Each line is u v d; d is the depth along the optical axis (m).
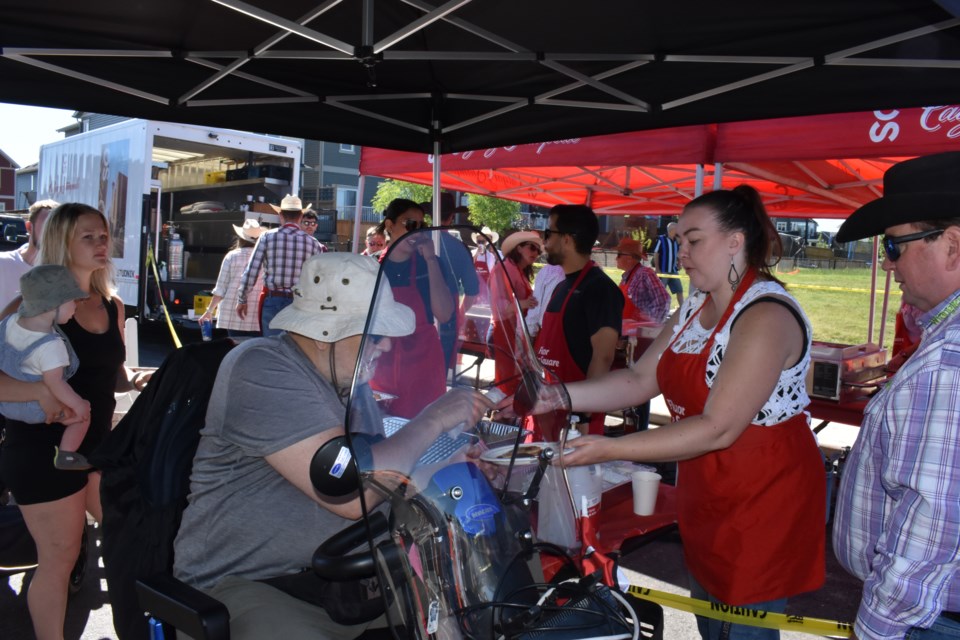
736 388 2.01
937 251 1.64
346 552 1.70
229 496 1.97
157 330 12.30
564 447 1.90
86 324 3.12
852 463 1.85
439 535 1.54
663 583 4.16
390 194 23.97
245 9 2.75
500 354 1.82
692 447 1.99
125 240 11.14
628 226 15.55
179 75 4.10
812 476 2.19
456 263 1.76
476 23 3.35
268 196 12.02
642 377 2.62
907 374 1.61
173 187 13.27
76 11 3.25
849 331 12.30
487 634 1.49
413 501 1.54
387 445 1.55
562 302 3.91
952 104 3.48
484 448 1.73
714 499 2.19
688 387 2.24
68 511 2.96
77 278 3.12
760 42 3.39
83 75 3.89
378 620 1.92
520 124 4.98
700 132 5.21
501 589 1.57
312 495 1.81
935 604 1.55
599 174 8.52
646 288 7.37
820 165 6.64
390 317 1.62
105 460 2.11
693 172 7.98
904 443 1.58
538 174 8.91
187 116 4.51
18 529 3.24
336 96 4.67
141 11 3.28
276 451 1.81
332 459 1.53
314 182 38.09
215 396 1.95
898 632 1.60
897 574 1.57
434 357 1.67
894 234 1.71
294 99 4.60
